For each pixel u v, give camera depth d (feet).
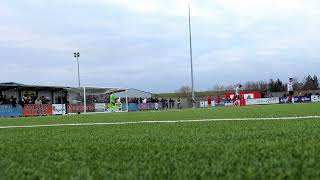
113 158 10.08
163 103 172.55
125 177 7.56
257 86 277.64
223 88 289.94
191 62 174.40
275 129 17.48
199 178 7.16
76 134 20.03
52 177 7.89
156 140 14.43
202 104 186.39
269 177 7.02
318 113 35.53
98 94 175.11
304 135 14.02
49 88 149.69
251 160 8.82
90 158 10.27
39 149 12.95
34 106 120.57
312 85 262.47
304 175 6.98
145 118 41.65
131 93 276.00
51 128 28.45
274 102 177.78
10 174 8.38
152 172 7.91
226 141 13.00
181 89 314.96
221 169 7.89
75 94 165.78
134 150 11.53
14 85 132.36
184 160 9.23
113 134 18.83
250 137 14.14
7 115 111.86
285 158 8.86
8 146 14.38
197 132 17.63
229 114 42.98
